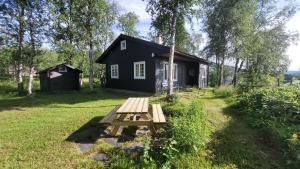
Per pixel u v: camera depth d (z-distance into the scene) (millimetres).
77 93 16516
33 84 21516
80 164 3938
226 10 21156
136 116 6293
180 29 10844
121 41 17312
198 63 19109
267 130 5715
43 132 5832
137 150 4379
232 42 21688
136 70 16047
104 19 17422
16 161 4066
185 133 4441
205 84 21969
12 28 14992
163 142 4363
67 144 4898
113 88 18594
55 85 18281
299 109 6156
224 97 12125
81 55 19719
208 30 24125
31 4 14453
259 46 22031
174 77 16859
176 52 14320
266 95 8031
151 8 10406
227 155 4445
